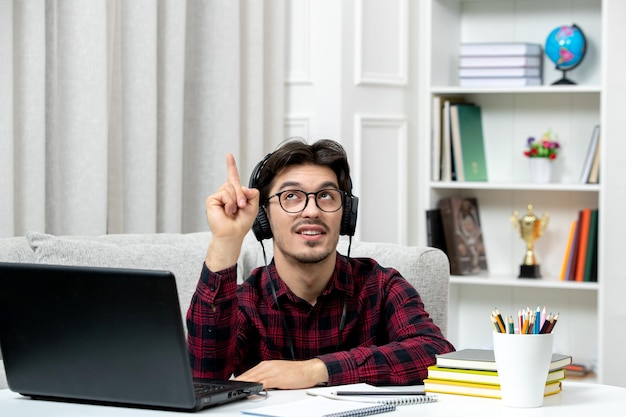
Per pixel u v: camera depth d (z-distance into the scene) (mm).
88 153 3154
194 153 3740
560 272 4285
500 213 4398
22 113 2998
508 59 4117
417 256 2480
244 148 3895
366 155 4098
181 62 3531
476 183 4109
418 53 4305
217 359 1807
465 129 4227
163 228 3521
